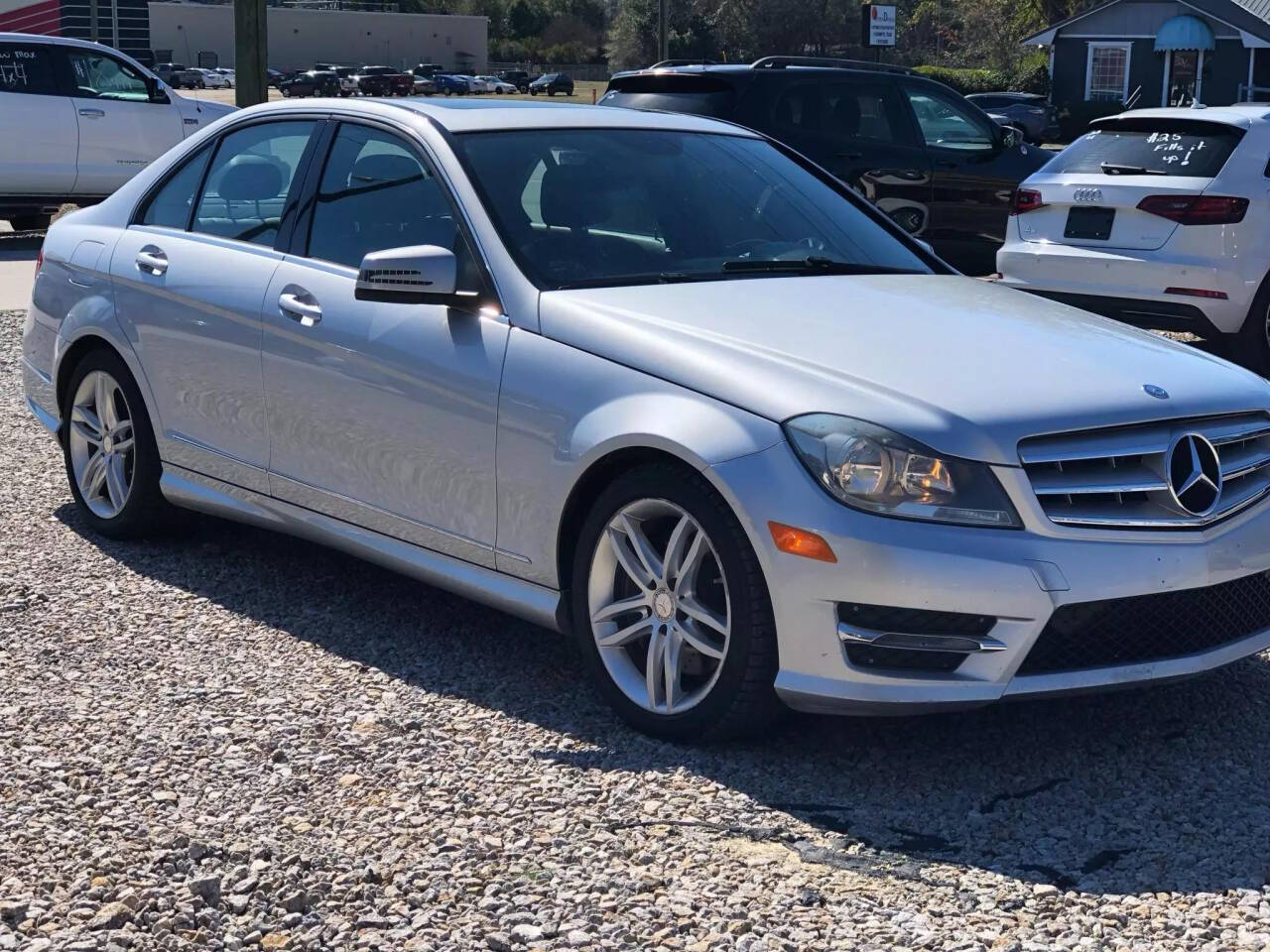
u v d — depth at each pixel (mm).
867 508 3469
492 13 116312
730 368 3740
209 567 5289
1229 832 3387
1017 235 10086
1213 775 3701
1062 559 3482
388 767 3670
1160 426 3725
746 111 11656
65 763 3660
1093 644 3580
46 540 5574
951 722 4016
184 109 16641
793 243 4801
